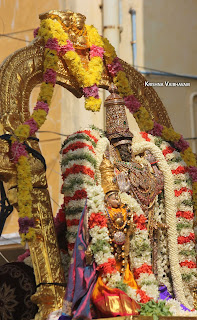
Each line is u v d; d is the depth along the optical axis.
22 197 5.16
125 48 9.30
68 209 5.45
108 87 6.44
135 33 9.38
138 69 9.29
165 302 5.00
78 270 4.87
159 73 9.39
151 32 9.48
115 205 5.20
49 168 8.30
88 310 4.70
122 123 5.88
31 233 5.11
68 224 5.44
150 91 6.76
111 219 5.12
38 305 5.11
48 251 5.25
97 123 8.66
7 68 5.57
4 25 8.63
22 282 5.32
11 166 5.20
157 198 5.90
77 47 6.18
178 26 9.69
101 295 4.81
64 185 5.49
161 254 5.93
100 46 6.32
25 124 5.39
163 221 6.03
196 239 6.53
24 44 8.62
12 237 7.73
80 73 6.02
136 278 5.22
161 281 5.77
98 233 4.94
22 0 8.73
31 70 5.76
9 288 5.25
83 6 9.01
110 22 8.99
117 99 5.95
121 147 5.83
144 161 5.99
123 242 5.14
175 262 5.87
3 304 5.20
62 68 6.03
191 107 9.42
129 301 4.78
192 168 6.41
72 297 4.79
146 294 5.05
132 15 9.39
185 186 6.20
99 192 5.06
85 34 6.29
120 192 5.54
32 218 5.16
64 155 5.63
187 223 6.08
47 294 5.10
